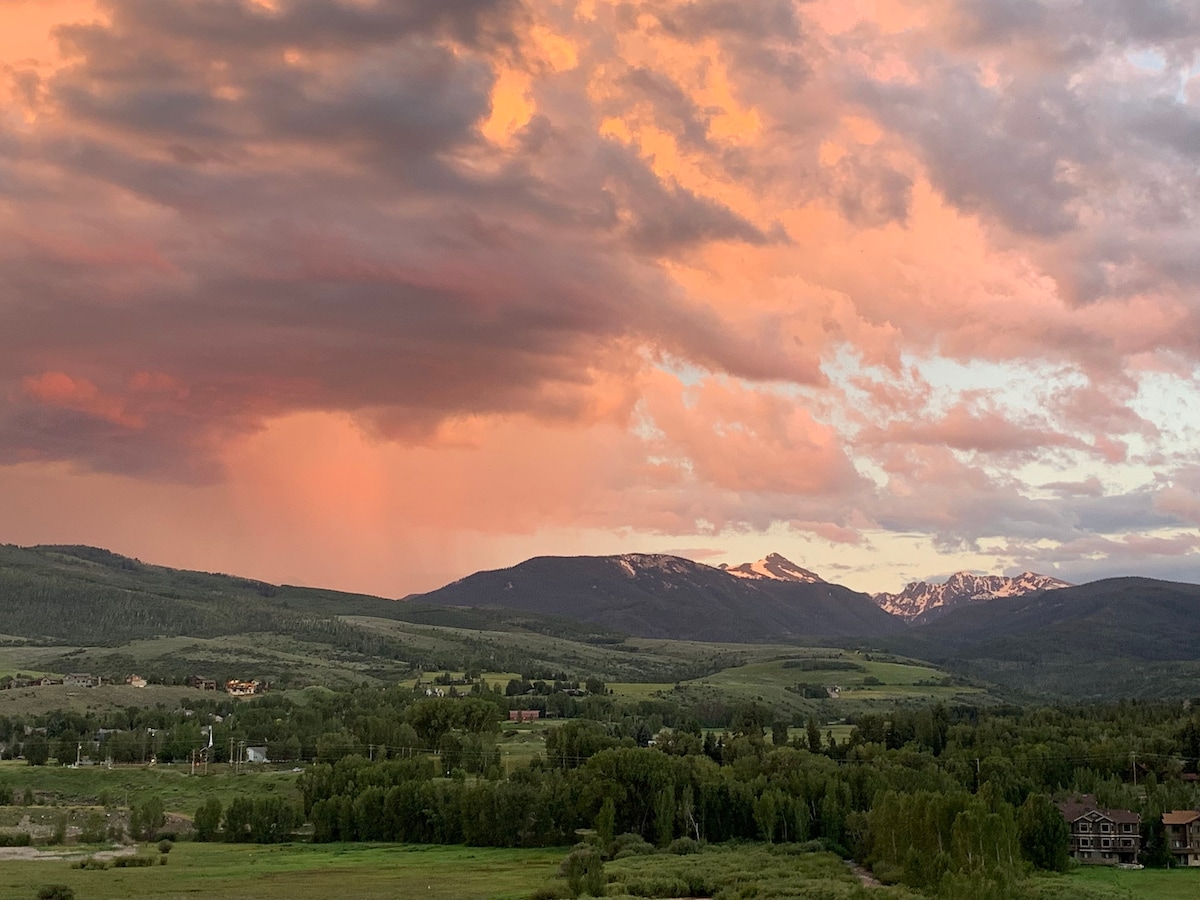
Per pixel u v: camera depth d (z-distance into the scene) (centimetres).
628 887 15425
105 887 15662
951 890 13550
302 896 14888
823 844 19425
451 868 17575
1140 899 14738
